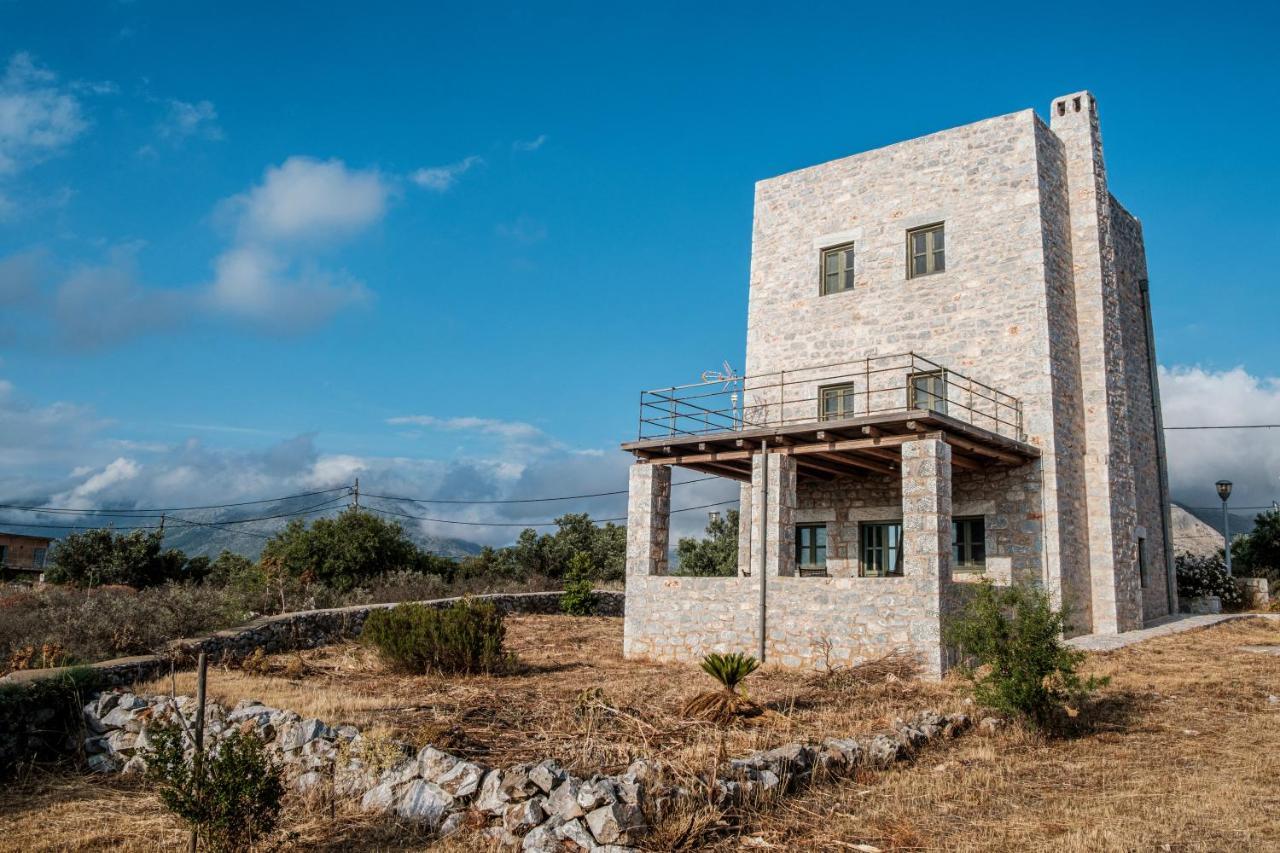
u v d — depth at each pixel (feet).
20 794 31.63
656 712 35.40
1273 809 24.56
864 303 67.77
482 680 47.62
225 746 25.53
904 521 49.88
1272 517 116.16
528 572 124.57
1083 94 66.69
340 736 30.45
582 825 22.85
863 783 28.17
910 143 67.46
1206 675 43.24
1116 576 60.75
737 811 24.71
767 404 69.67
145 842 26.25
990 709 36.83
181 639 51.01
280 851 24.88
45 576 90.89
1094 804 25.66
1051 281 61.00
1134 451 70.69
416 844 24.81
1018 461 58.65
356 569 97.91
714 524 131.44
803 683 45.03
